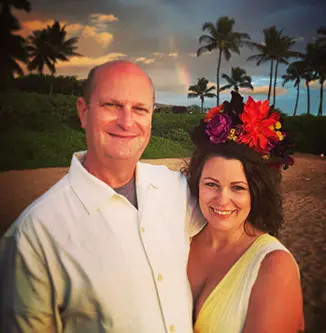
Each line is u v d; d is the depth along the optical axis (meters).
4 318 1.61
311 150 26.20
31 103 27.53
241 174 1.84
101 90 1.61
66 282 1.57
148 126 1.68
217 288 1.82
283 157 1.88
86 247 1.57
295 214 8.72
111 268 1.58
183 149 22.70
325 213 8.78
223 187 1.85
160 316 1.64
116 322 1.58
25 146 20.61
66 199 1.62
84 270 1.55
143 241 1.66
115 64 1.65
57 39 39.06
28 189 12.28
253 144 1.84
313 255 6.09
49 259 1.55
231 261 1.88
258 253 1.78
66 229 1.57
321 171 16.09
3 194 11.38
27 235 1.54
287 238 6.98
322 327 4.02
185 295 1.75
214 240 1.97
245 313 1.72
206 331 1.79
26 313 1.58
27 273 1.56
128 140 1.64
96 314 1.58
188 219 1.96
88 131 1.68
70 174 1.69
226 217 1.85
